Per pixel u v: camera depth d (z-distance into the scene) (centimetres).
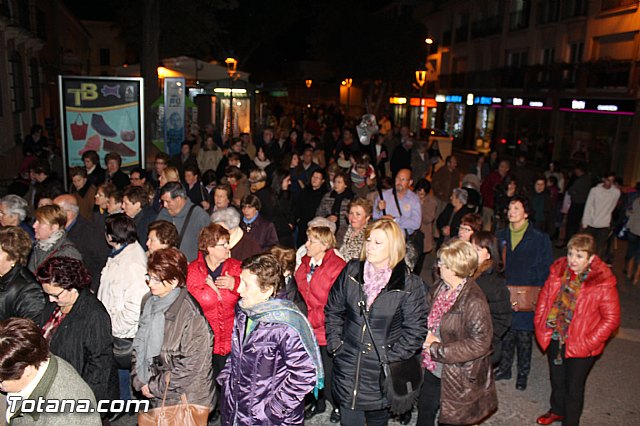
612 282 474
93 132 1059
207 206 812
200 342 393
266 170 1233
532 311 590
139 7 2453
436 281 477
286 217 859
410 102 4297
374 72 3741
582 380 488
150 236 470
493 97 3441
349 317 425
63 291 372
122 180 898
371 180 927
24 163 1232
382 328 412
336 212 784
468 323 415
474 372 421
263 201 782
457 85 4103
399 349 409
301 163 1112
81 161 1062
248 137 1616
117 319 455
